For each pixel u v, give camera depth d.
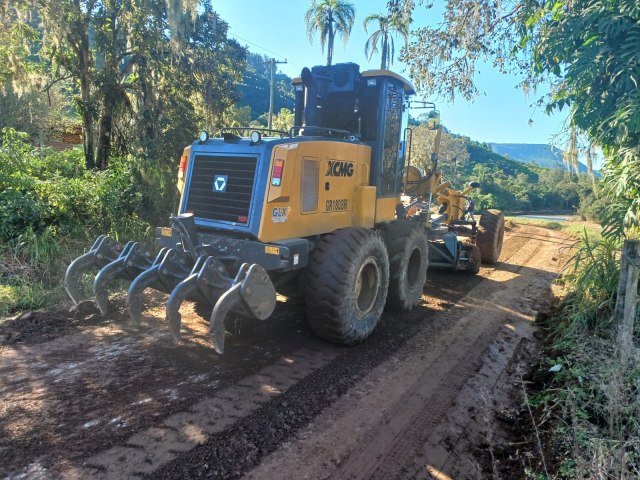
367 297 5.14
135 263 4.73
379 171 5.88
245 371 4.26
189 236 4.57
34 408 3.44
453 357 4.92
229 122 13.73
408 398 4.00
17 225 7.59
